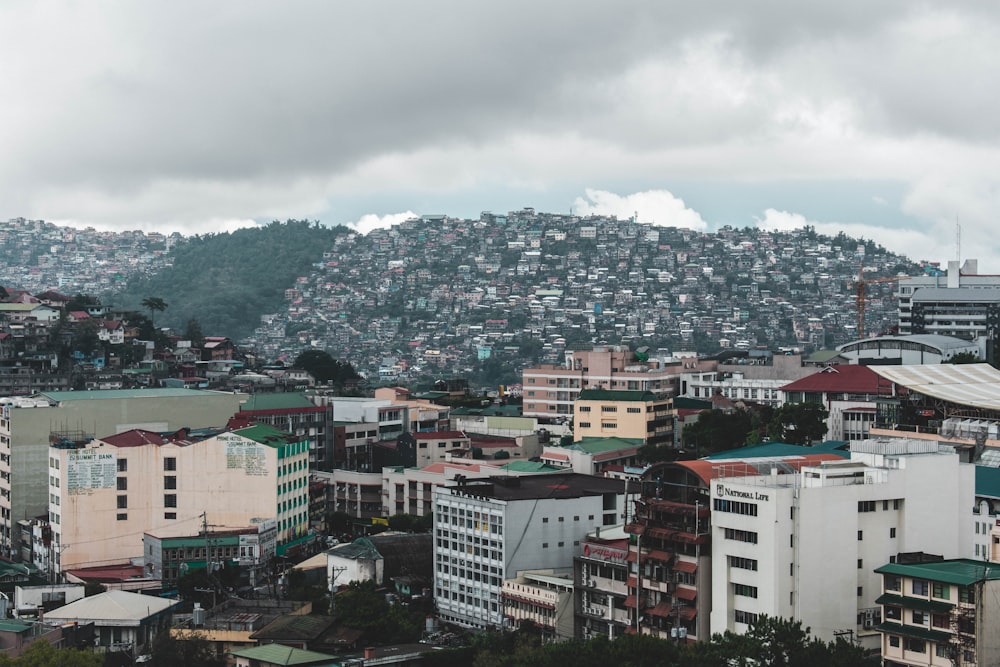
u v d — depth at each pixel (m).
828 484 191.75
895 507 194.75
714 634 174.50
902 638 167.12
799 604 183.88
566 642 187.12
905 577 168.12
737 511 188.12
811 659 166.25
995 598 161.38
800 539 183.88
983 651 159.88
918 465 196.50
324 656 199.62
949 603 163.25
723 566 190.00
